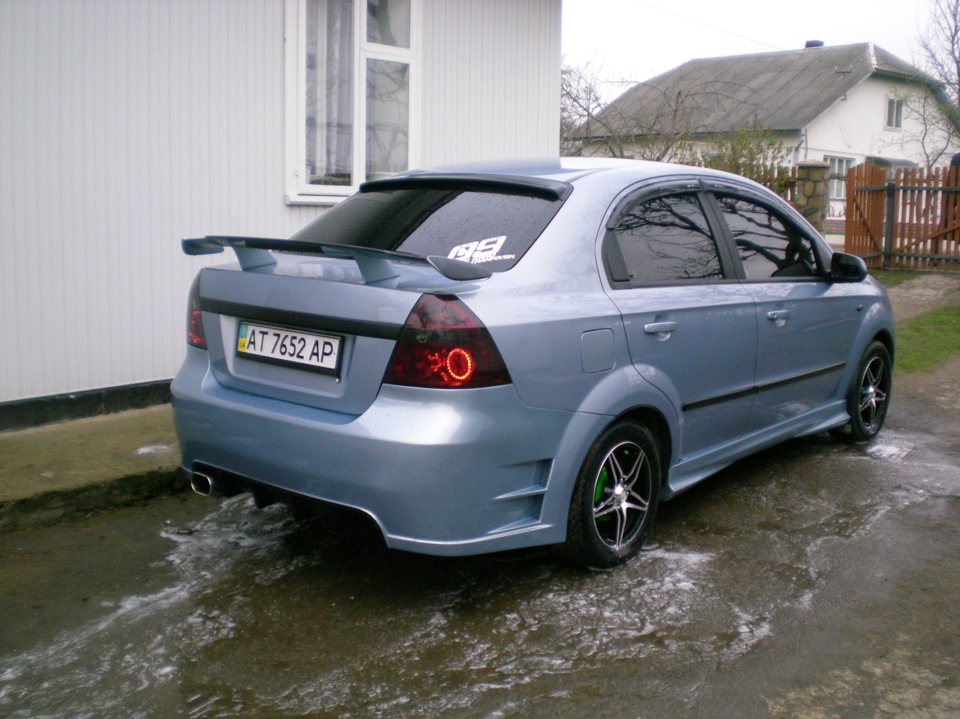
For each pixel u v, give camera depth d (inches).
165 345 239.5
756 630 135.1
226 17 241.6
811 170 551.2
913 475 208.2
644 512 157.9
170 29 231.0
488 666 124.3
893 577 154.3
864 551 164.9
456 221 151.5
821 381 207.3
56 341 219.1
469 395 125.3
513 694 117.8
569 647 129.5
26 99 208.8
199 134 239.9
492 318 128.5
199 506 182.5
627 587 148.0
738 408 178.1
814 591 148.3
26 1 206.2
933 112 1023.6
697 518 180.1
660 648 129.5
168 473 186.2
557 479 138.1
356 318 129.0
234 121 246.8
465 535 128.1
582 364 139.3
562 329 136.3
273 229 259.6
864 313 221.6
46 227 215.0
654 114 649.6
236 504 183.8
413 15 286.8
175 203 237.1
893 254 569.3
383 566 155.2
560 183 151.9
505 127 322.0
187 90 236.1
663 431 160.1
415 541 126.6
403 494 124.5
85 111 218.4
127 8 222.7
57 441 203.9
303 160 262.5
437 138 301.3
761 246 189.3
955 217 547.2
